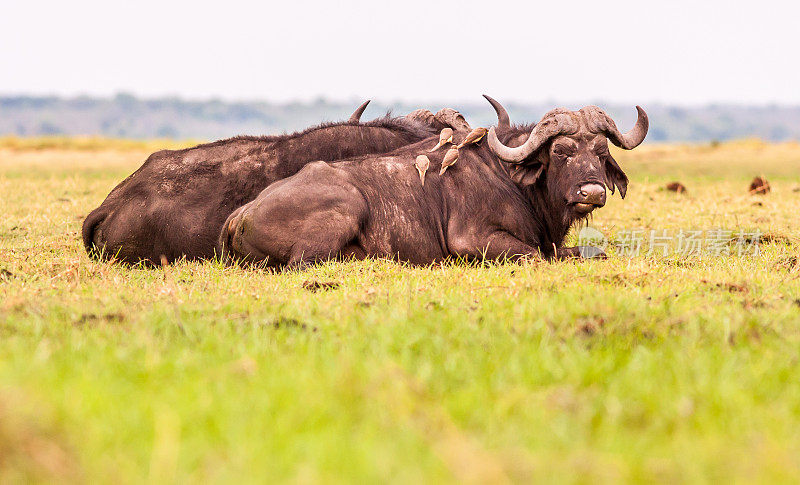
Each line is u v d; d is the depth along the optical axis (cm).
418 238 3134
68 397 1250
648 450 1139
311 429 1195
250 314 1934
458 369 1462
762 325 1750
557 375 1412
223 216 3225
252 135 3528
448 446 1107
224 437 1161
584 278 2391
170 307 1961
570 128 3052
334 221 2978
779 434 1184
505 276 2531
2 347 1594
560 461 1096
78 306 1981
